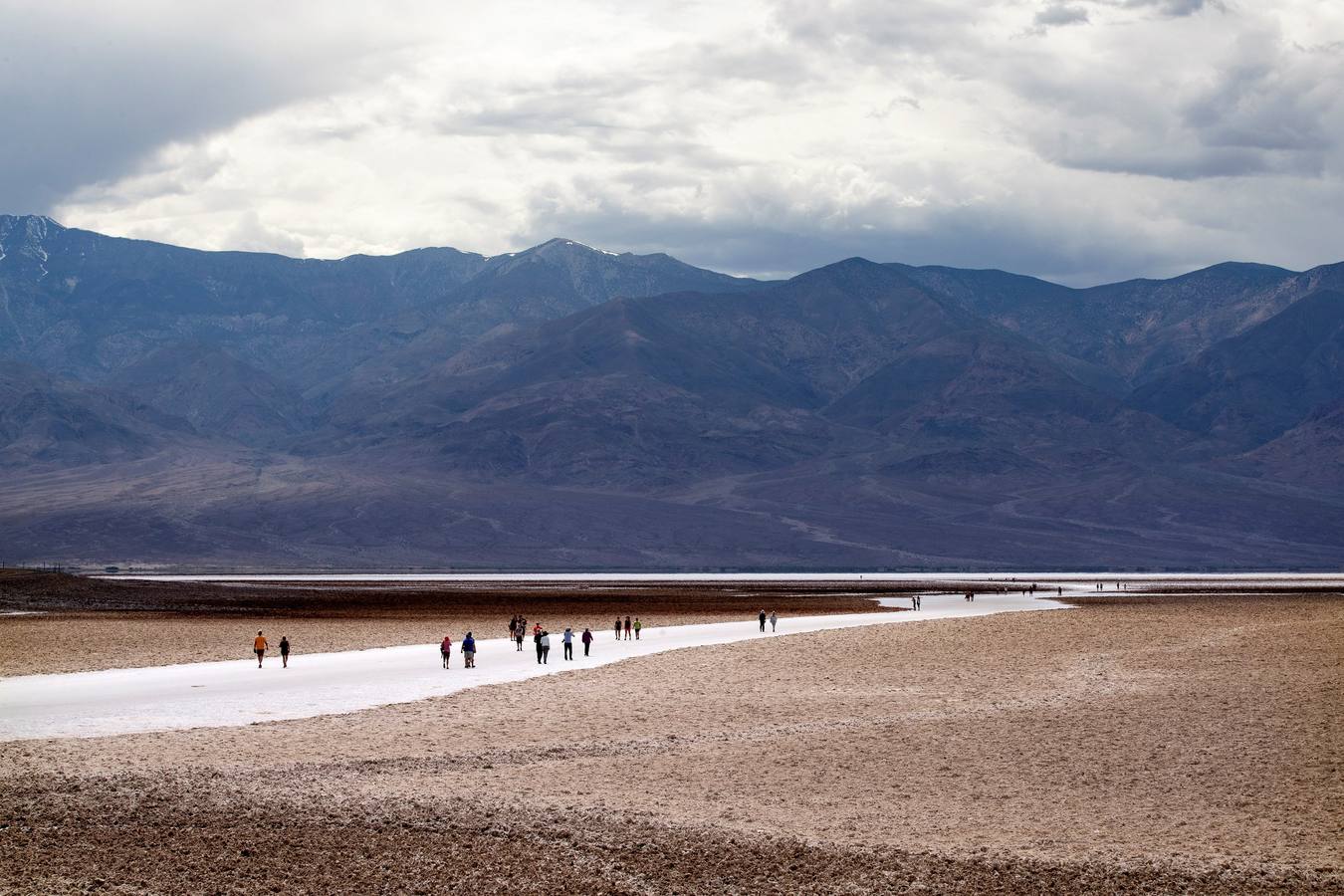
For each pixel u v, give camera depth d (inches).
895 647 7101.4
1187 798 3341.5
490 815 3115.2
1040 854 2856.8
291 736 4138.8
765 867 2768.2
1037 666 6003.9
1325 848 2906.0
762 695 5132.9
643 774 3597.4
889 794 3380.9
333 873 2714.1
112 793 3260.3
